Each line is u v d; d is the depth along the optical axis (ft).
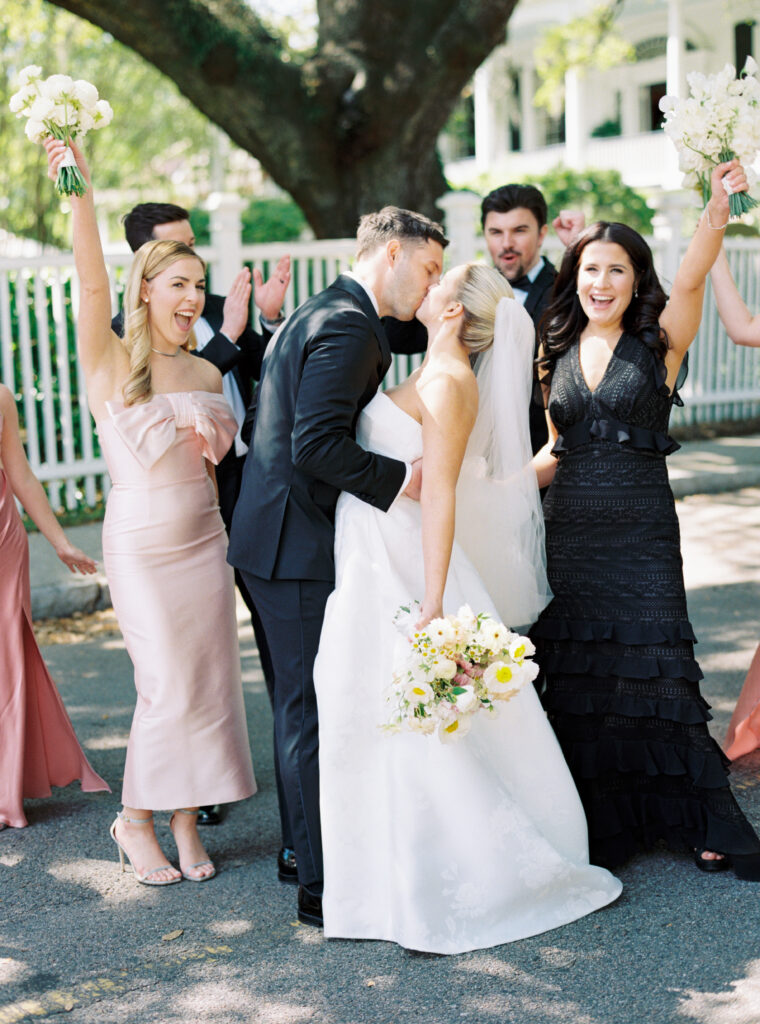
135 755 11.63
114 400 11.57
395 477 10.46
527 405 11.48
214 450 11.81
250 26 32.48
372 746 10.50
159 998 9.66
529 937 10.38
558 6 79.46
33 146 59.52
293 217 52.85
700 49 79.00
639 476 11.60
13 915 11.14
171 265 11.53
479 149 86.99
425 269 10.79
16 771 13.00
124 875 11.98
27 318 26.27
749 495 29.60
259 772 14.66
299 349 10.50
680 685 11.35
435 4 33.09
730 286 13.30
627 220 53.83
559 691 11.80
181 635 11.54
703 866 11.52
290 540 10.66
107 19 29.66
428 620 10.12
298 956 10.28
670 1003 9.29
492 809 10.41
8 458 13.19
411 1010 9.35
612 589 11.55
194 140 73.26
